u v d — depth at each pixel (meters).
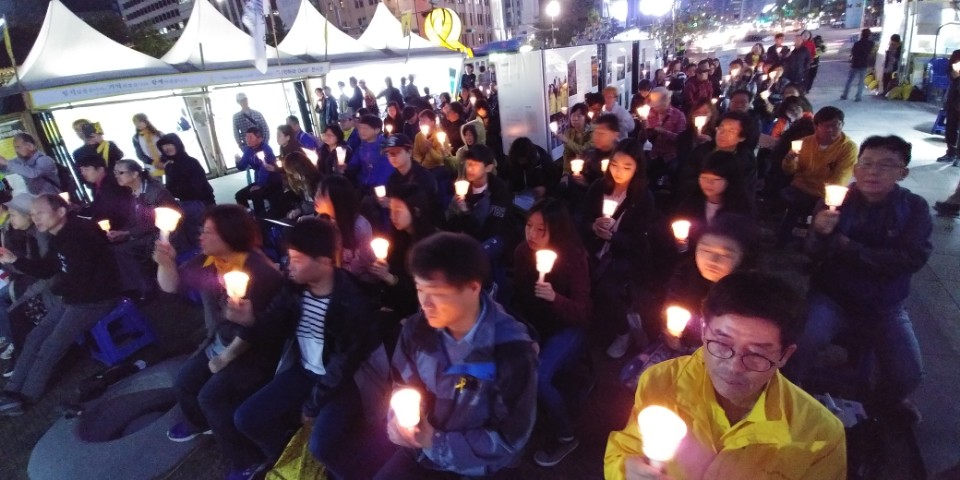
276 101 12.40
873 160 2.38
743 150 4.25
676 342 2.34
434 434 1.82
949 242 4.52
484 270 1.73
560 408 2.62
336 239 2.41
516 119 7.68
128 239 4.93
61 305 3.88
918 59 11.33
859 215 2.53
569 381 3.06
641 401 1.53
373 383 2.41
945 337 3.27
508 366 1.76
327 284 2.41
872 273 2.47
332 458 2.35
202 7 10.77
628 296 3.66
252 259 2.68
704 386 1.41
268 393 2.54
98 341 4.01
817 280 2.70
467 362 1.77
